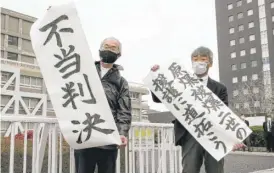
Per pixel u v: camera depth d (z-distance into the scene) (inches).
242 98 2066.9
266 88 1868.8
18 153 181.0
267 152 677.3
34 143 151.3
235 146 154.9
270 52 2593.5
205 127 158.2
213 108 161.8
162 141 223.9
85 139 121.0
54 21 128.8
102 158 129.4
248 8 2787.9
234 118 160.1
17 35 2295.8
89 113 123.4
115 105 135.0
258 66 2664.9
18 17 2311.8
